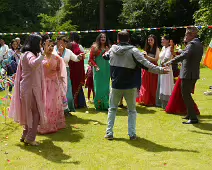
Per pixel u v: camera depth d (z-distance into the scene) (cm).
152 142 477
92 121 598
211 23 1708
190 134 514
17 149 453
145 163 401
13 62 841
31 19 3291
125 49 457
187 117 604
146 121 591
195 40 553
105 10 3203
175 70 709
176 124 570
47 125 520
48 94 525
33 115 459
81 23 3253
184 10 2530
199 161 407
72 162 407
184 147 456
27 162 407
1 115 589
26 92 445
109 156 425
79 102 707
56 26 2827
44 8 3369
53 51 564
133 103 486
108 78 678
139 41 2648
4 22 3077
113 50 468
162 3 2489
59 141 486
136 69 471
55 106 532
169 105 648
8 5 3100
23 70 446
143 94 725
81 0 3192
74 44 683
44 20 2897
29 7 3256
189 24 2558
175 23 2602
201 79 1130
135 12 2534
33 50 454
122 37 468
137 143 473
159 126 559
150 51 706
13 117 466
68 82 634
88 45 3167
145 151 441
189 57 548
